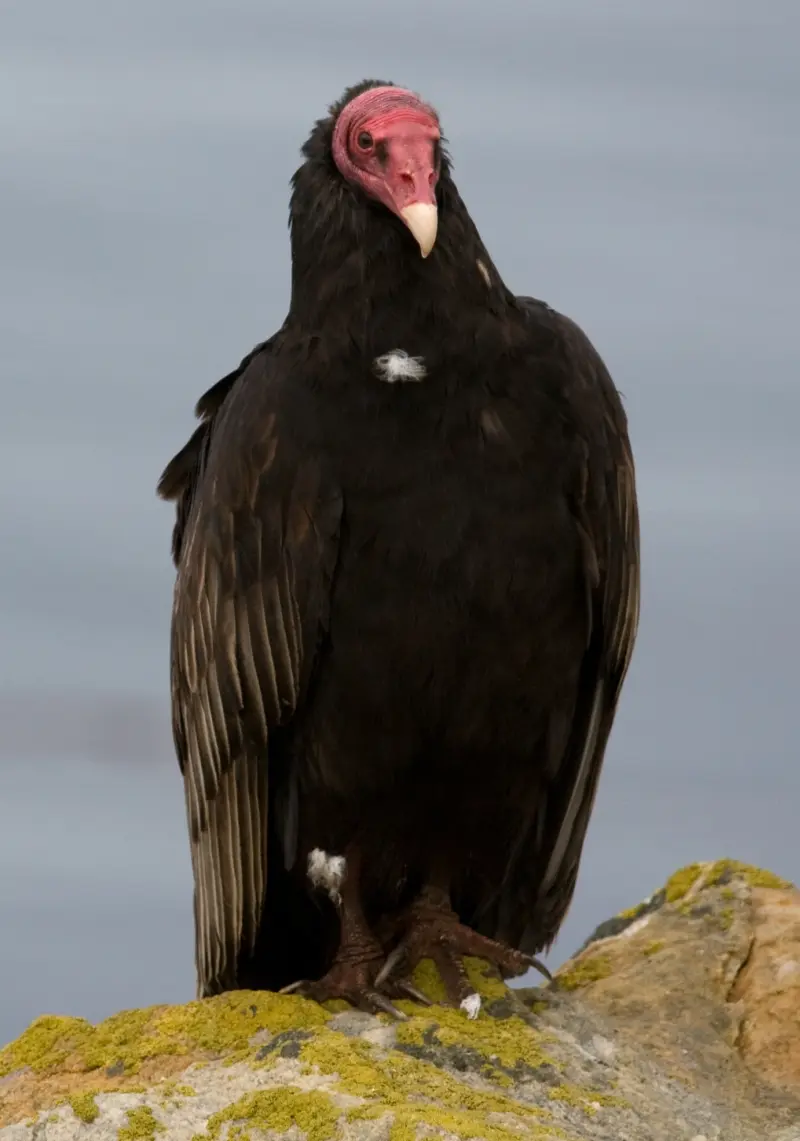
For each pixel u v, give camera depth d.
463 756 9.56
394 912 10.09
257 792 9.67
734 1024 9.37
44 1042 8.75
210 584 9.63
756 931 9.84
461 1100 7.94
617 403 9.75
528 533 9.27
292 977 10.36
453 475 9.19
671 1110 8.54
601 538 9.55
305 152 9.77
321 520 9.25
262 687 9.52
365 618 9.30
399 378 9.14
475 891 10.16
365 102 9.49
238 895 9.73
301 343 9.40
